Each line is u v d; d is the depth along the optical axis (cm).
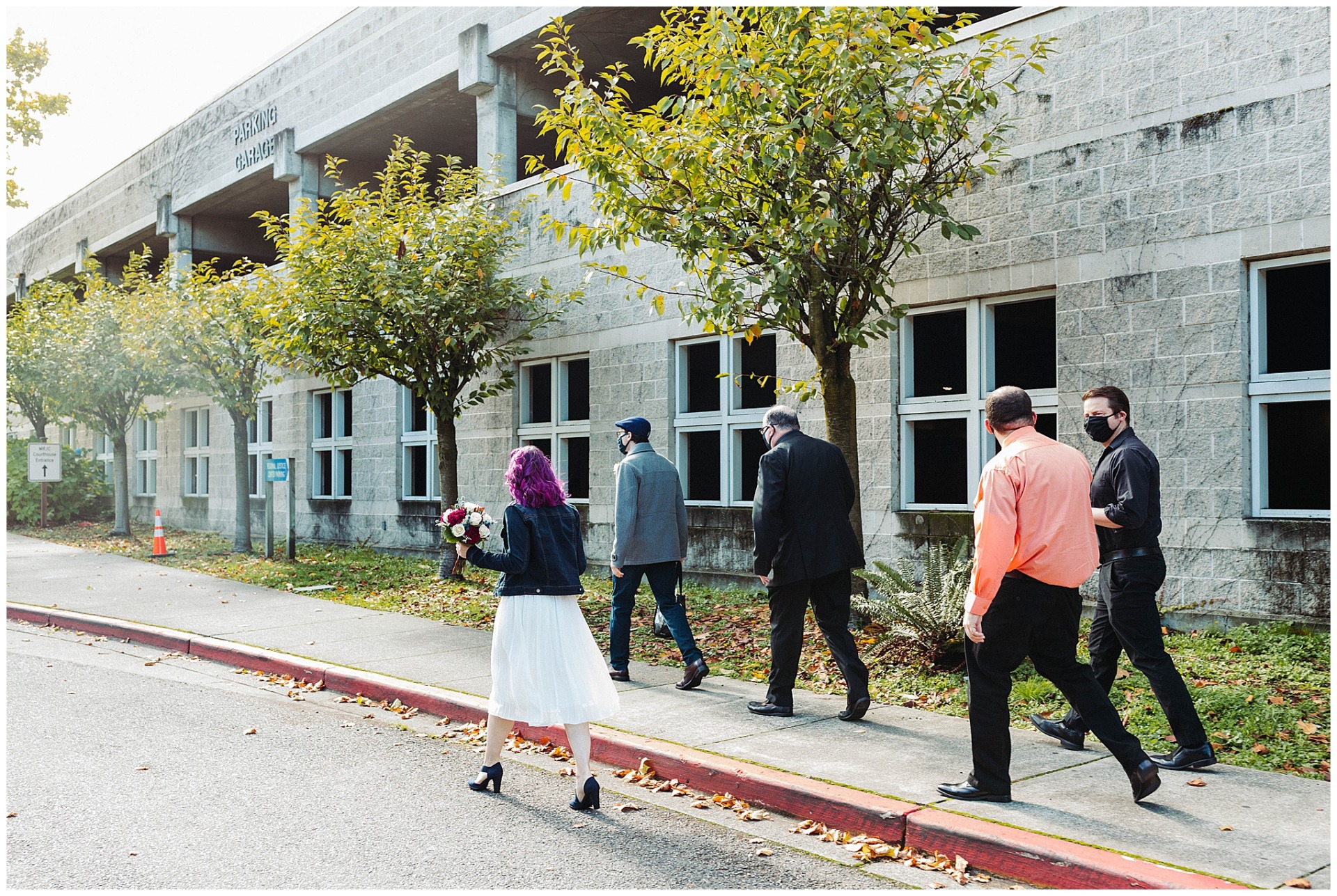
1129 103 826
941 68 798
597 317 1282
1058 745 559
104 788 530
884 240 828
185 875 412
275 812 494
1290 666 662
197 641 915
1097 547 470
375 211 1230
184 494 2348
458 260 1219
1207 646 724
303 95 1909
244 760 587
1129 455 507
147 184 2519
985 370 923
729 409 1144
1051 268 869
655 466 731
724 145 762
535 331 1371
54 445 2056
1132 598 513
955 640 703
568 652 508
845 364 820
